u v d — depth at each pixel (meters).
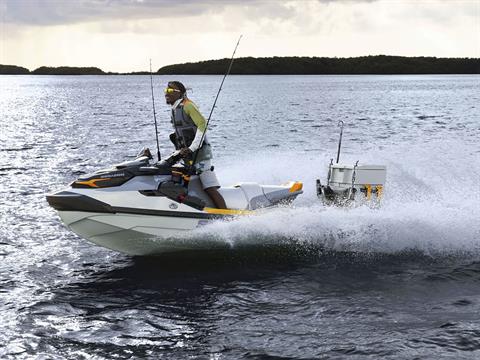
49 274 7.40
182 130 7.77
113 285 6.93
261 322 5.79
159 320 5.89
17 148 22.05
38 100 78.75
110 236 7.46
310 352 5.14
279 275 7.15
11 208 11.19
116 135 27.84
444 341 5.30
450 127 30.31
